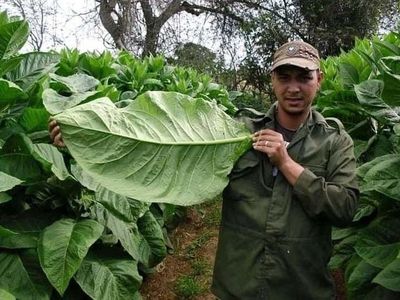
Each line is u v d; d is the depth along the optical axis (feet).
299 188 6.43
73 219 7.30
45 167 6.76
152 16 44.39
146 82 16.93
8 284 6.48
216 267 7.25
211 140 6.59
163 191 6.15
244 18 43.39
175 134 6.36
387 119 8.39
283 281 6.66
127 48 42.83
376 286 8.05
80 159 5.73
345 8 41.34
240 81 42.55
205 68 43.06
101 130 5.82
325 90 12.43
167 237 13.73
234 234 6.95
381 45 9.58
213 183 6.51
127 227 8.46
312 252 6.66
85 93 6.97
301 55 6.68
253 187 6.82
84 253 6.52
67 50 14.39
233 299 6.97
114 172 5.90
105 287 7.30
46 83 7.63
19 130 6.94
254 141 6.75
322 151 6.74
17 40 7.08
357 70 10.71
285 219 6.61
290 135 7.06
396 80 6.77
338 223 6.58
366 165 7.64
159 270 13.55
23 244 6.81
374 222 8.56
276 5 42.50
